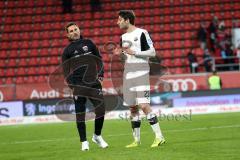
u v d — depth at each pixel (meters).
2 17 89.12
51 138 44.44
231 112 62.38
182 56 82.56
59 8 89.81
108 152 31.81
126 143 37.97
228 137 37.94
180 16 88.25
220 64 79.31
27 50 84.69
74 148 36.34
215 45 80.62
